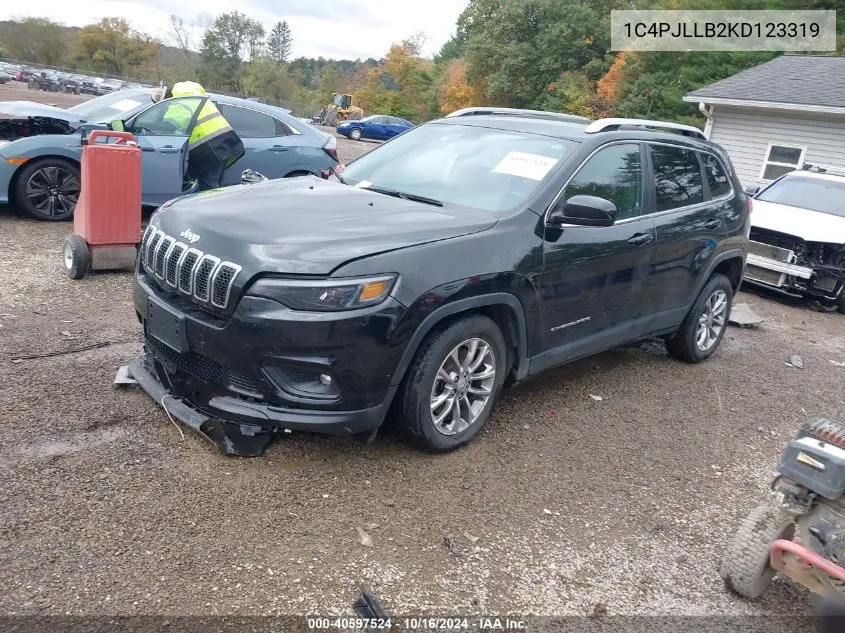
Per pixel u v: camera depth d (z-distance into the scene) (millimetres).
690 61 31969
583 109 40094
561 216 4066
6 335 4816
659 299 5223
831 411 5512
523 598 2891
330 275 3223
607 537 3398
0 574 2621
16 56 77562
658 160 5121
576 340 4543
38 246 7285
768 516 3004
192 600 2629
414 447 3838
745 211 6141
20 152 8055
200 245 3490
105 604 2557
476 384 3973
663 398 5246
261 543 2988
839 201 10023
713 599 3068
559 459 4070
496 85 49438
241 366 3307
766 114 17641
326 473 3559
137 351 4777
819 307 9516
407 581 2891
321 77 89750
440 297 3484
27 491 3109
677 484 4004
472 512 3420
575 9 47250
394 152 5039
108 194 6262
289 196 4105
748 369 6281
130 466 3396
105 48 79938
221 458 3555
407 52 74250
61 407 3867
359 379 3322
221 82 84062
